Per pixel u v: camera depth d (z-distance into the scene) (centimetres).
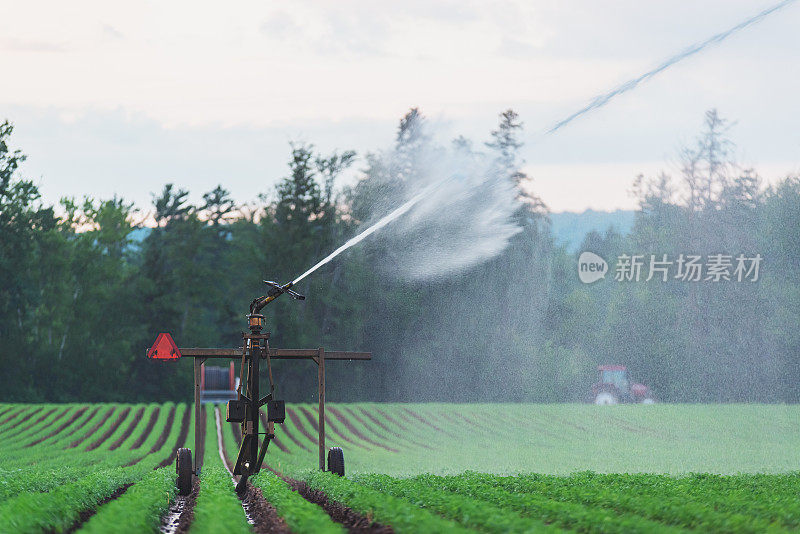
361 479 3834
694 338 12631
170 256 16462
